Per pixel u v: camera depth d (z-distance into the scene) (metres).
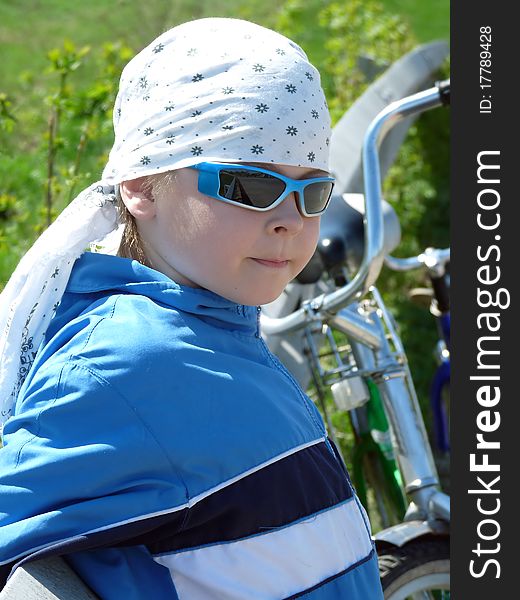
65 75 3.35
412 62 5.53
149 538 1.30
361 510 1.57
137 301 1.39
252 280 1.43
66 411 1.28
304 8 6.62
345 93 5.50
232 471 1.34
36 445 1.28
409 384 2.42
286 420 1.42
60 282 1.48
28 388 1.35
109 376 1.29
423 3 9.67
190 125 1.39
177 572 1.33
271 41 1.45
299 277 2.58
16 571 1.20
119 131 1.47
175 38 1.45
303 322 2.30
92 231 1.53
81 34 7.10
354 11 6.25
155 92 1.42
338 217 2.57
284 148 1.40
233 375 1.38
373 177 2.32
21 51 6.72
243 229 1.40
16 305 1.49
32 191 4.18
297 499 1.39
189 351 1.35
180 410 1.32
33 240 3.48
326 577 1.42
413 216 5.48
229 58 1.40
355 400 2.41
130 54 3.80
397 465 2.43
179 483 1.30
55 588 1.22
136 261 1.44
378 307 2.58
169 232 1.43
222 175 1.37
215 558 1.32
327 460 1.50
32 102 5.53
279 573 1.37
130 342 1.32
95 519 1.25
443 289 3.41
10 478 1.28
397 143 5.17
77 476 1.26
